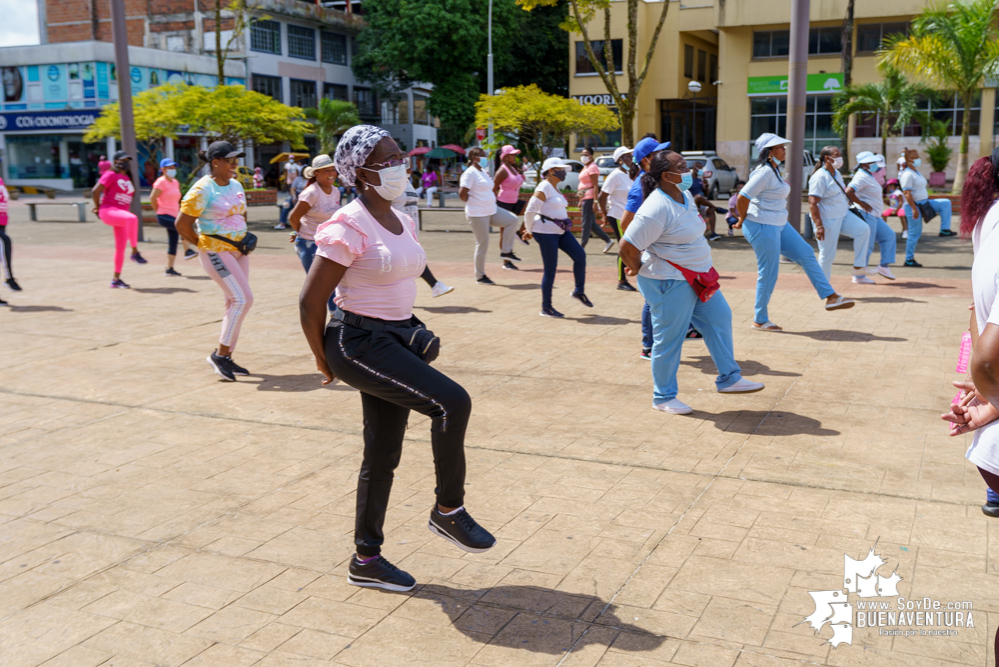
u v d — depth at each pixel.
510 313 9.30
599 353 7.40
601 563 3.55
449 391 3.14
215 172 6.50
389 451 3.30
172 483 4.54
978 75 20.61
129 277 12.54
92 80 40.81
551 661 2.85
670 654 2.88
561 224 8.87
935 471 4.51
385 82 50.62
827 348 7.32
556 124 22.66
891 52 21.38
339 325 3.21
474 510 4.11
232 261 6.59
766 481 4.42
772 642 2.94
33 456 4.99
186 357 7.47
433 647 2.96
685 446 4.99
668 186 5.38
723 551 3.63
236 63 47.72
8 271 10.76
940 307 9.02
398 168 3.15
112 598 3.34
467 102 45.25
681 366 6.91
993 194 2.73
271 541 3.83
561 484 4.43
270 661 2.89
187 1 49.59
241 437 5.30
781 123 37.19
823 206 9.53
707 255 5.52
